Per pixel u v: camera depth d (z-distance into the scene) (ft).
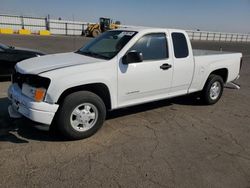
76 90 12.94
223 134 14.97
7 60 23.65
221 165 11.50
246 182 10.34
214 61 19.29
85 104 12.82
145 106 19.03
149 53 15.17
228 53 21.35
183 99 21.65
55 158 11.24
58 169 10.44
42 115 11.82
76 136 12.87
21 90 12.86
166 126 15.61
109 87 13.52
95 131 13.56
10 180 9.57
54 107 11.92
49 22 148.25
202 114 18.24
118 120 16.07
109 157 11.60
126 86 14.21
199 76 18.37
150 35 15.16
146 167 10.96
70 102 12.28
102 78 13.09
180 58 16.72
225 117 17.94
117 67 13.66
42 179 9.73
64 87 11.94
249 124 16.85
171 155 12.11
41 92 11.71
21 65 13.57
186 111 18.65
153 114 17.53
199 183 10.08
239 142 14.02
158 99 16.28
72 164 10.86
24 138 12.87
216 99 20.61
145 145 12.95
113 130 14.53
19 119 14.99
